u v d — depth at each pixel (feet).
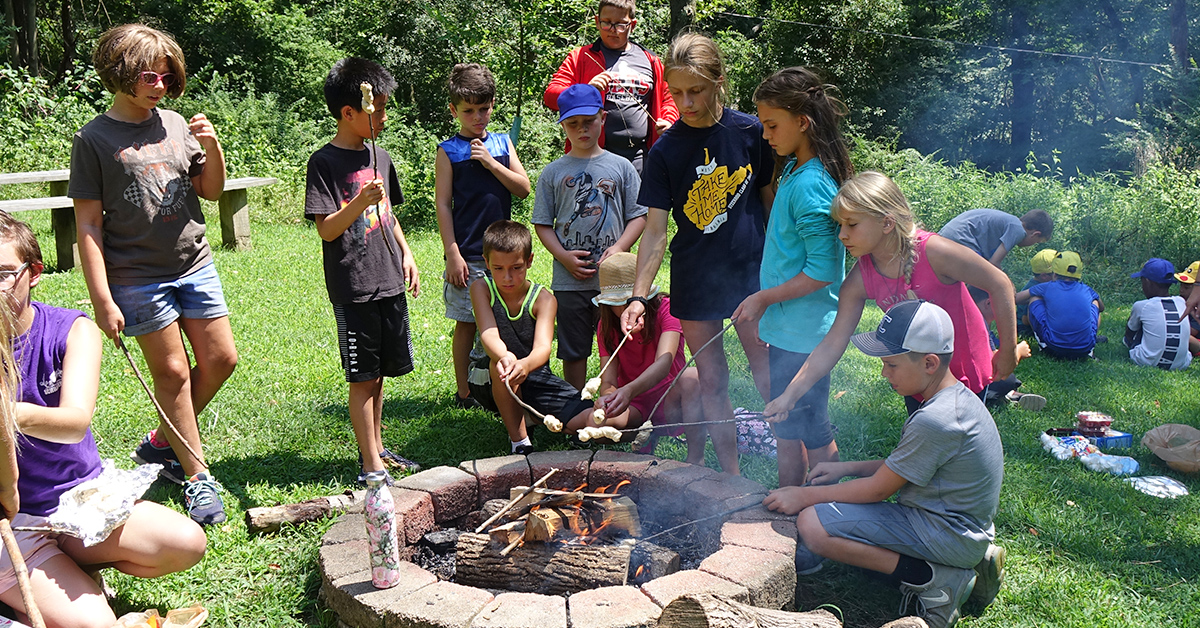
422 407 16.56
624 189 15.19
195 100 54.70
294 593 10.19
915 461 9.43
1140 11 85.40
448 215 15.40
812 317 11.28
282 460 14.10
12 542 7.82
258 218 38.81
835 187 10.86
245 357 18.75
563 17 46.01
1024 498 12.75
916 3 85.05
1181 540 11.57
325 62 76.13
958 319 10.91
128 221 11.57
